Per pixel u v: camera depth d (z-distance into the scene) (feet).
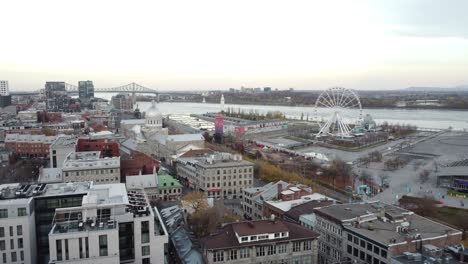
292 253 443.73
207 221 552.00
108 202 421.18
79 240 368.89
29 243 427.33
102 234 372.79
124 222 413.59
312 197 646.33
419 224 475.72
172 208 622.95
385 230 455.63
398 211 506.89
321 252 513.45
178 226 545.44
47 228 457.27
